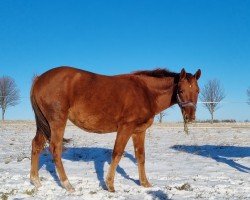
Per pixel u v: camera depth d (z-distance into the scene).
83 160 13.01
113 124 8.70
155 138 22.06
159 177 10.27
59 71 8.53
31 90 8.76
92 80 8.56
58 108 8.30
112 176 8.43
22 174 10.27
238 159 13.57
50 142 8.44
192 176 10.43
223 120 50.59
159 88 9.16
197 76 8.89
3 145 17.39
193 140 21.06
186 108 8.65
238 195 8.07
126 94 8.59
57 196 7.76
